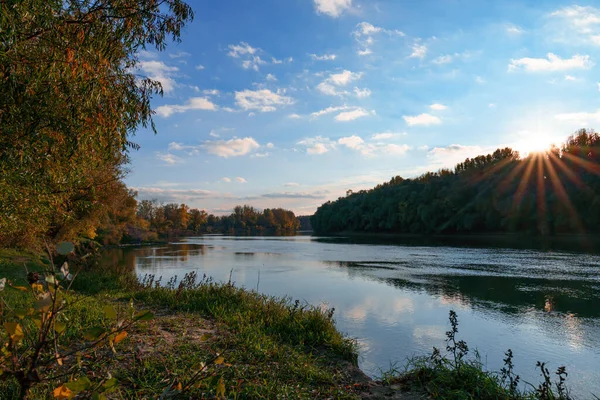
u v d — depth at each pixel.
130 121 6.50
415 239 62.72
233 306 9.62
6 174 6.21
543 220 54.25
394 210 86.81
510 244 43.84
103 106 6.13
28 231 11.77
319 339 7.69
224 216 168.50
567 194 52.97
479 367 5.98
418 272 22.25
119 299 10.88
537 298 14.94
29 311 1.93
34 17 4.87
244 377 4.96
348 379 5.69
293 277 20.47
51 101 5.53
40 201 7.94
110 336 2.23
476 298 14.91
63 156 6.70
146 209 93.94
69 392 1.98
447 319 11.69
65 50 5.33
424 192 80.56
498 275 20.64
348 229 110.00
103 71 5.88
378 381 5.80
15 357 1.94
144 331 6.55
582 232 52.03
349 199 122.44
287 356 6.21
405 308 13.16
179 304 9.90
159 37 6.10
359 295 15.38
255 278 20.11
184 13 5.97
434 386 5.18
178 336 6.57
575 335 10.23
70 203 10.12
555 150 59.47
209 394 4.25
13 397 3.50
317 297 14.95
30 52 5.18
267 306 9.36
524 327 10.99
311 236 102.25
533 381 7.25
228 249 45.53
